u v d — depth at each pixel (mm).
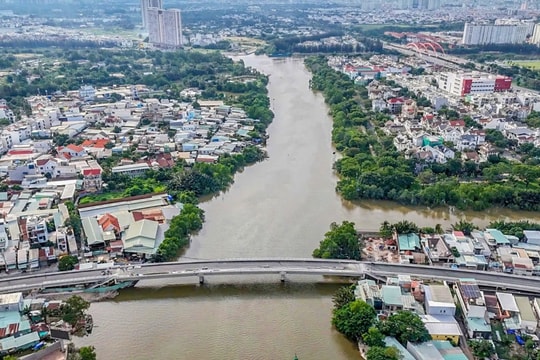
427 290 151750
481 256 178500
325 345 141125
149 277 164500
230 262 173250
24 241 184250
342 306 149875
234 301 161750
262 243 195750
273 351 138875
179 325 150000
